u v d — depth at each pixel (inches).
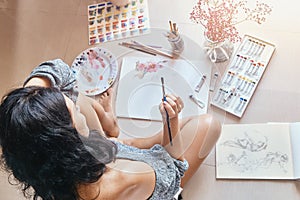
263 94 59.7
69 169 33.5
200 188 58.2
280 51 60.9
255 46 61.1
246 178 57.4
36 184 35.1
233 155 58.5
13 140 33.1
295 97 59.2
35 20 70.1
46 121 32.9
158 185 43.6
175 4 65.1
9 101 34.1
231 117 59.5
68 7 69.2
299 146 56.9
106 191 38.9
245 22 62.7
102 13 66.1
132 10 64.9
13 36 70.2
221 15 55.0
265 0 63.4
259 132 58.6
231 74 60.2
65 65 49.4
